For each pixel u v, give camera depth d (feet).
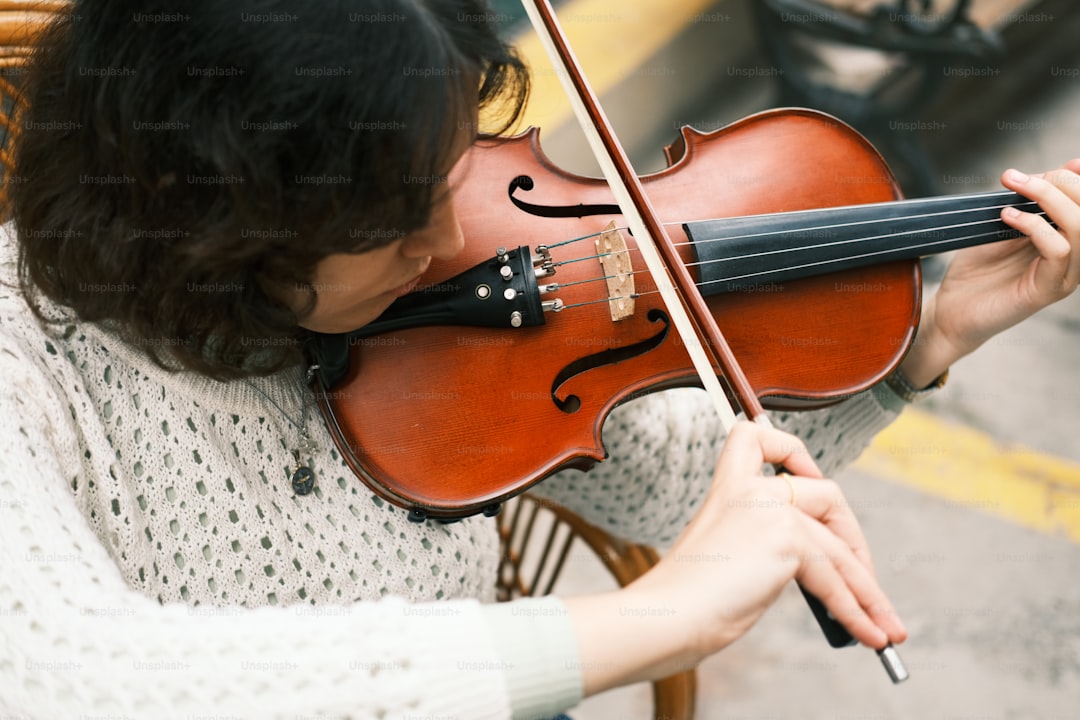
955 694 5.32
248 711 1.50
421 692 1.53
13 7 2.51
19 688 1.51
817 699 5.32
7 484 1.67
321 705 1.51
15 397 1.85
